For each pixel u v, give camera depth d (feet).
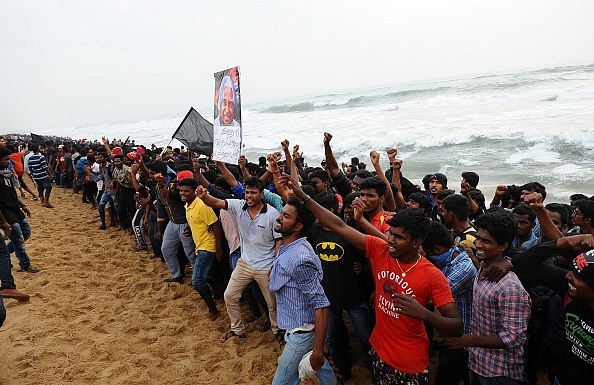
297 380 10.32
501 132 54.08
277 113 159.22
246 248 14.70
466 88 117.29
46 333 15.61
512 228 8.46
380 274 9.14
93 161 38.14
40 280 20.80
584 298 7.08
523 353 9.07
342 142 65.57
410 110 97.30
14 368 13.39
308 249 10.22
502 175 41.75
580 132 47.26
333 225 9.93
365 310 12.44
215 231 16.46
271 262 14.39
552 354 10.50
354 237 9.70
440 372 10.87
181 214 19.19
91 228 32.07
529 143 50.19
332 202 12.82
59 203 42.01
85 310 17.90
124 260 24.64
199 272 16.78
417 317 7.65
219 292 19.35
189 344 15.48
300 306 10.11
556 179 38.11
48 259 23.90
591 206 11.10
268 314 15.64
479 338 8.28
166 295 19.70
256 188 13.85
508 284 8.37
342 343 13.04
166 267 23.48
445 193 14.47
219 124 16.83
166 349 14.96
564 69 138.41
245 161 20.02
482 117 69.15
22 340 15.07
